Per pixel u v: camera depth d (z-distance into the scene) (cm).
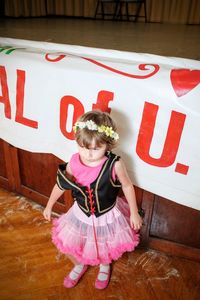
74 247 93
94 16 388
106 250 93
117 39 171
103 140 77
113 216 91
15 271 107
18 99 111
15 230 126
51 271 107
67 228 94
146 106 87
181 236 110
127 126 92
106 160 83
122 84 88
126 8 363
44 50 114
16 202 142
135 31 230
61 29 219
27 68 104
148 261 112
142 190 104
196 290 101
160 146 90
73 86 96
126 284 103
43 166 126
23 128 116
